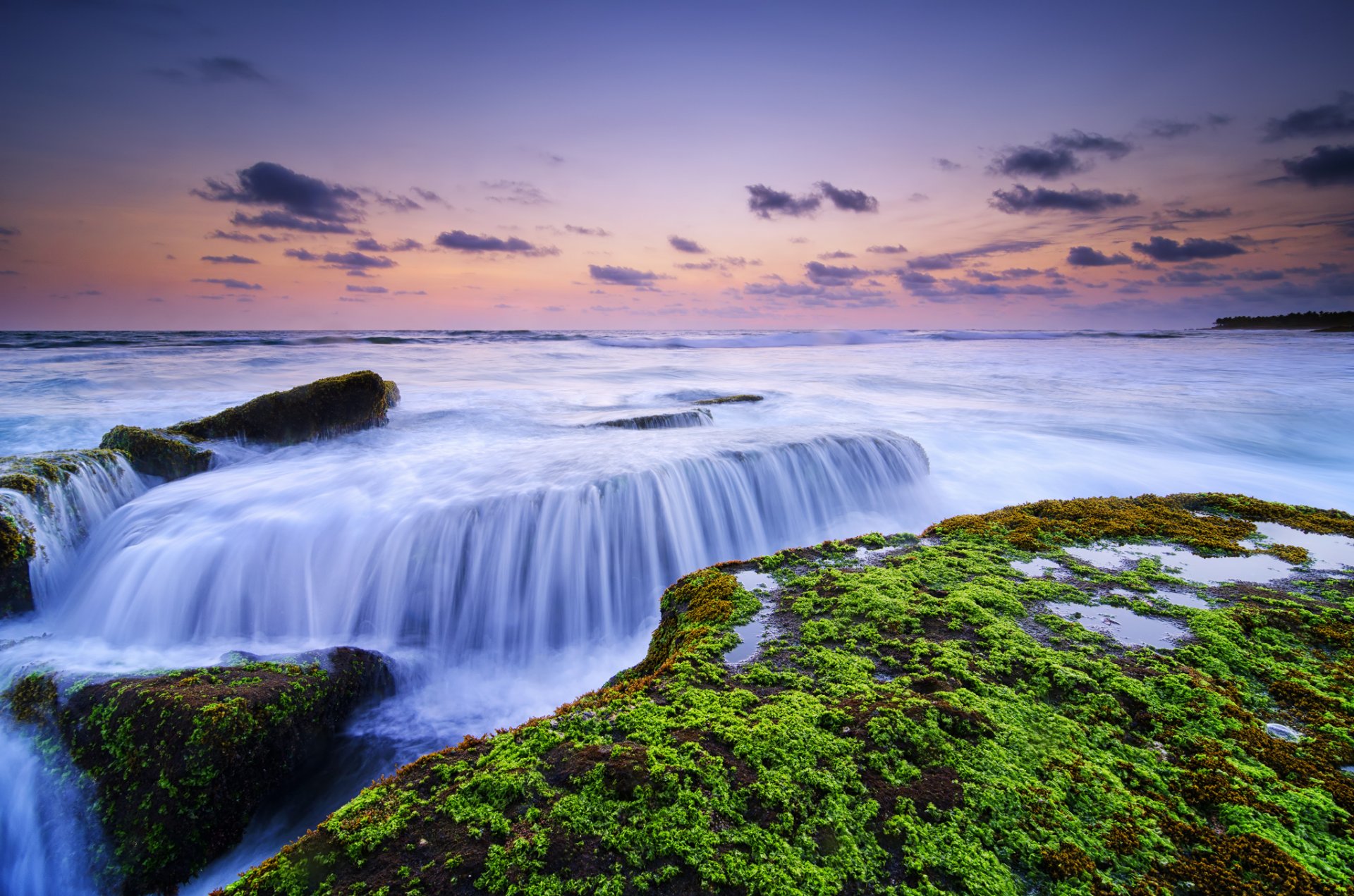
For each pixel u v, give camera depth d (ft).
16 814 18.03
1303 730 13.08
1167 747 12.49
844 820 10.62
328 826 10.59
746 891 9.35
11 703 20.51
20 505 29.55
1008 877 9.63
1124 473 49.16
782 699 14.05
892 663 15.61
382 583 29.43
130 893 16.83
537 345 195.83
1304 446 58.18
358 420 53.06
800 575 21.59
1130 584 20.52
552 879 9.49
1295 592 19.89
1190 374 107.76
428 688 25.07
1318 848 10.03
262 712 18.97
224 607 28.55
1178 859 9.90
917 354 168.66
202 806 17.21
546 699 24.27
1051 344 215.72
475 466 39.88
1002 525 25.98
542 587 31.22
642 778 11.39
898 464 44.55
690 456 38.63
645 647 28.76
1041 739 12.66
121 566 29.12
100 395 73.56
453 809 10.88
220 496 35.88
